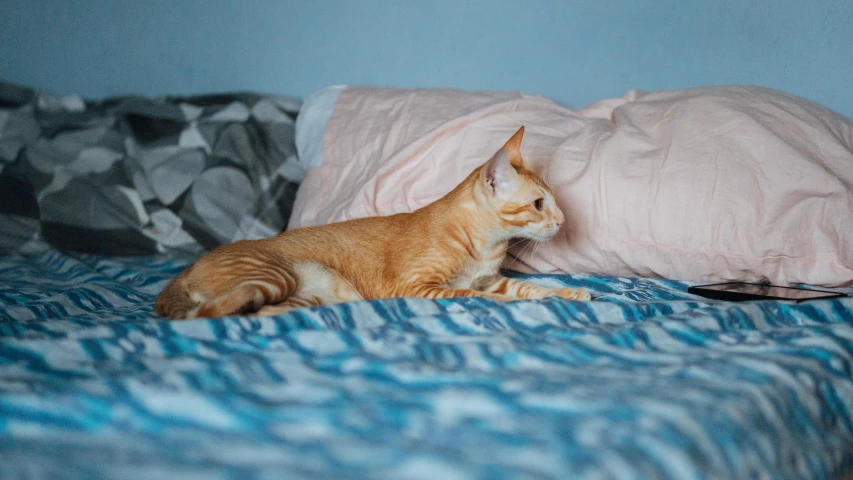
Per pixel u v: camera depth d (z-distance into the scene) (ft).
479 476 2.93
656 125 8.32
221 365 4.42
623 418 3.60
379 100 10.58
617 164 8.05
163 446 3.34
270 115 11.65
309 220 10.03
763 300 6.64
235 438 3.42
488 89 11.41
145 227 10.66
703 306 6.31
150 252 10.52
